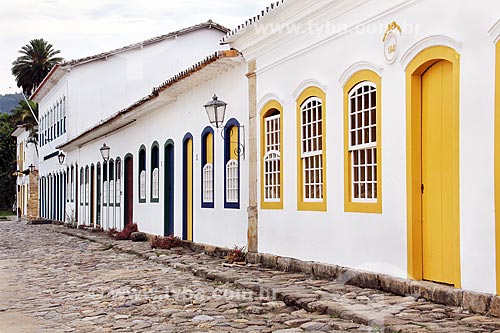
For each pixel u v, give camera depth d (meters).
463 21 7.36
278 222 12.28
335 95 10.27
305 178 11.44
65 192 36.94
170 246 17.92
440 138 8.02
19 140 58.78
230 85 14.62
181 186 18.25
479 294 7.02
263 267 12.41
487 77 7.00
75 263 15.76
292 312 8.22
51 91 39.94
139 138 22.66
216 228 15.54
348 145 9.91
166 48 28.44
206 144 16.48
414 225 8.35
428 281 8.21
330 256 10.43
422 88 8.37
